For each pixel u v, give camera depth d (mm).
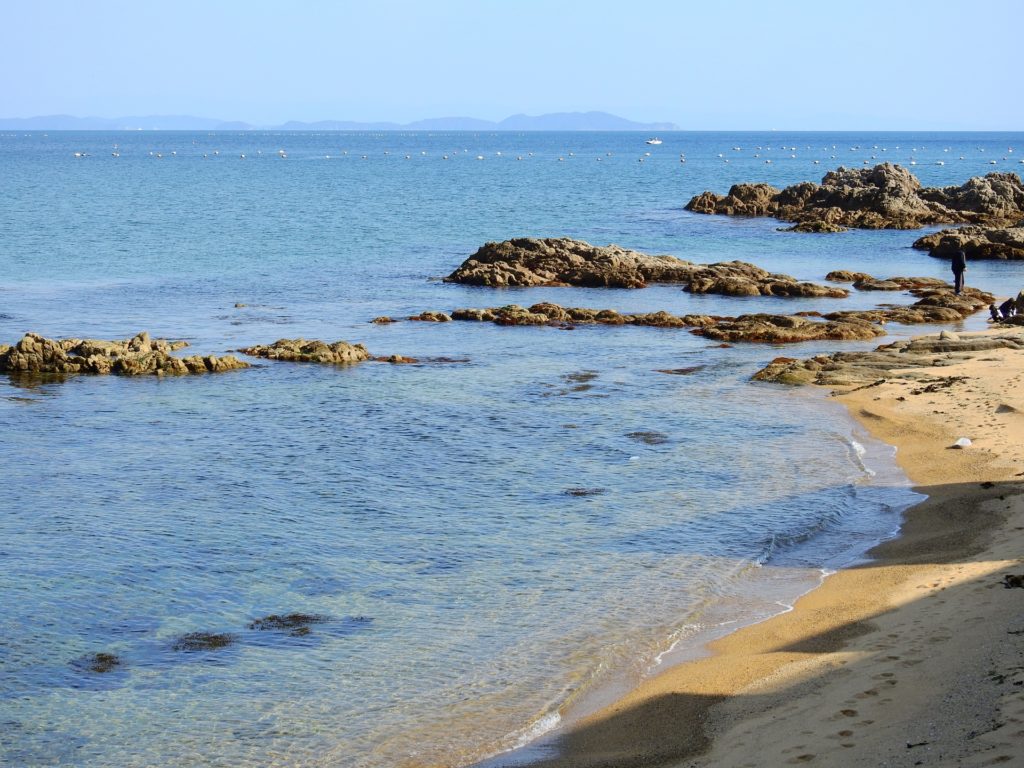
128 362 43594
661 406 37875
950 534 23484
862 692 15430
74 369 43656
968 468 28469
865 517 25531
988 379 38344
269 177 196750
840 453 31266
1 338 50062
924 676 15641
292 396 39656
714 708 15984
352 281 71812
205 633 19656
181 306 60875
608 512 26406
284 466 30641
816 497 27203
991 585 19547
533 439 33500
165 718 16562
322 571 22656
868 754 13273
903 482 28031
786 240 97500
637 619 19984
